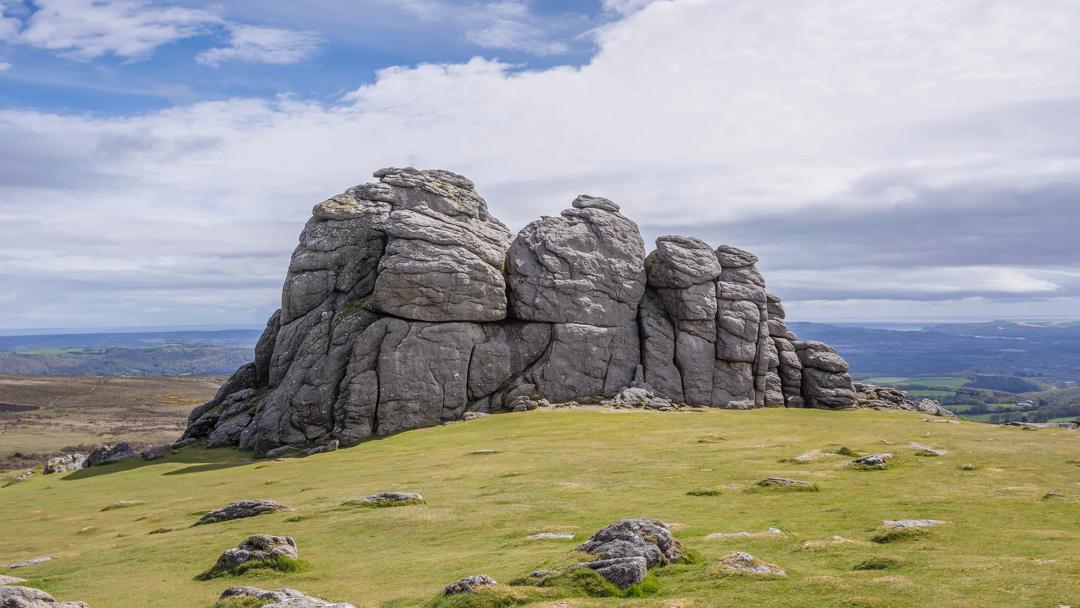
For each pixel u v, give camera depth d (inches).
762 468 2309.3
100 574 1513.3
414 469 2755.9
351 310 4414.4
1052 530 1355.8
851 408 4859.7
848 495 1793.8
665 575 1139.9
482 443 3334.2
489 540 1529.3
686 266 4877.0
